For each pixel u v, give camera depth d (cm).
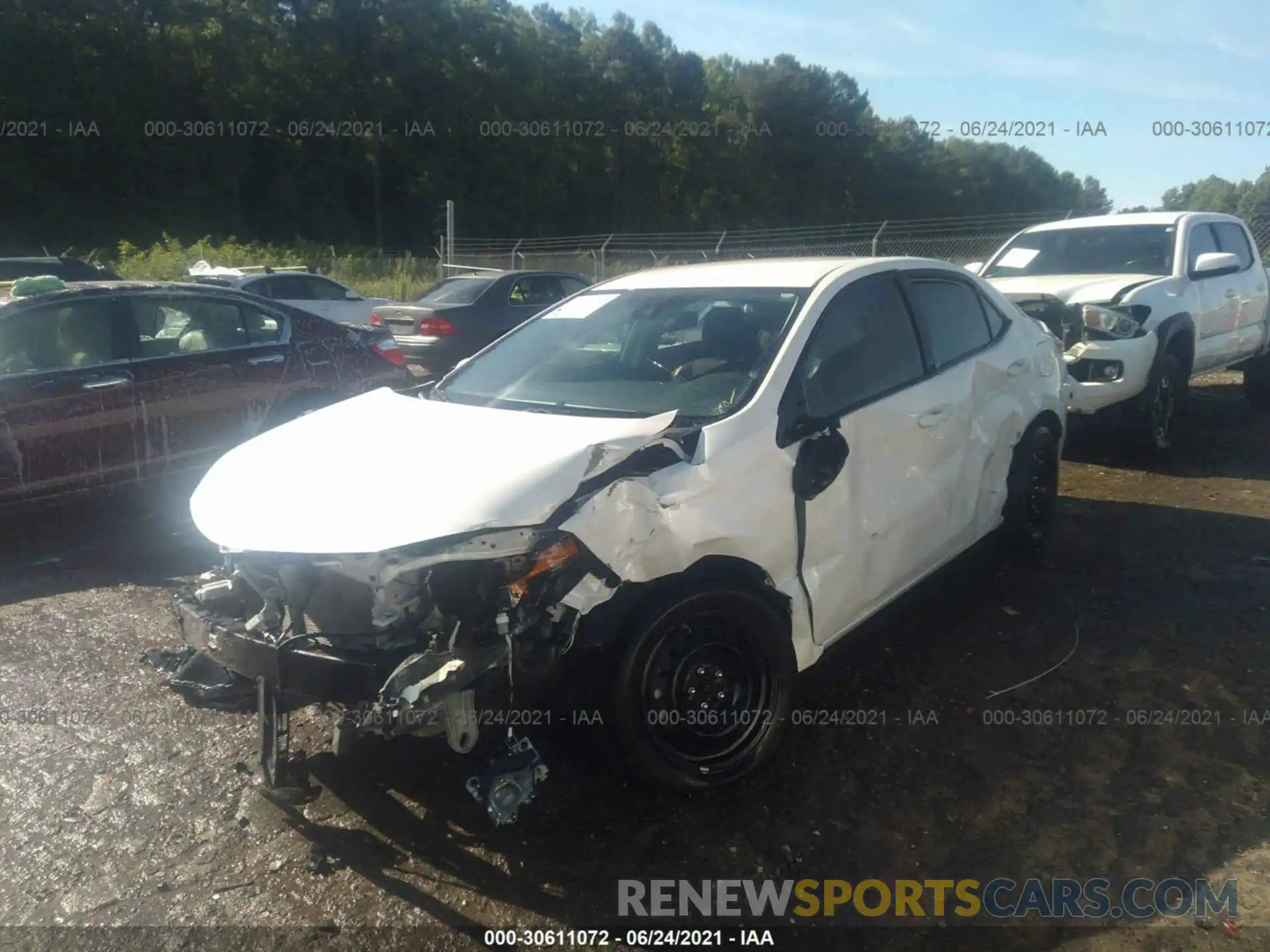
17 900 284
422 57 5378
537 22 6694
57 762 355
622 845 306
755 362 360
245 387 666
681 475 311
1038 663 422
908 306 430
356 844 308
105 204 4266
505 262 2703
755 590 330
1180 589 498
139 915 277
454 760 352
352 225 5116
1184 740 360
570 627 289
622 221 5988
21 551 590
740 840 308
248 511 308
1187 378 789
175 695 404
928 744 361
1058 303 739
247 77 4788
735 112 6181
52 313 598
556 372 401
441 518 279
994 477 473
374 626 285
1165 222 844
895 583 400
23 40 4028
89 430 598
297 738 369
